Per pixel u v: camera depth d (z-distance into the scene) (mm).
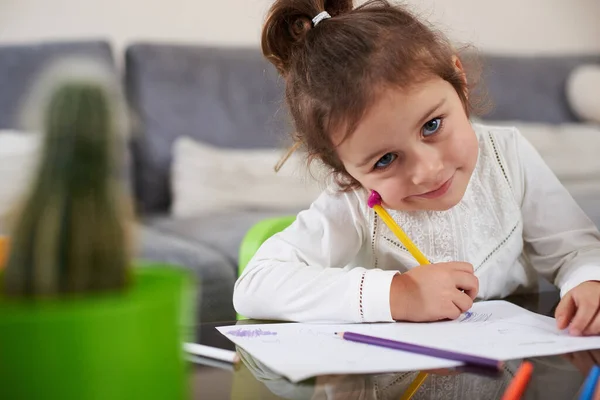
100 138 411
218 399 566
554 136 2617
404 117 835
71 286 417
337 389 586
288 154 1089
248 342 735
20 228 413
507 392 570
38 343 406
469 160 886
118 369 420
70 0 2539
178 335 462
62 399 412
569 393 571
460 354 658
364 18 912
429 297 819
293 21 1004
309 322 847
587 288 818
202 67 2504
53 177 407
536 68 2875
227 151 2434
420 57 862
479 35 2967
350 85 848
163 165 2404
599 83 2787
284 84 1048
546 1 3045
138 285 457
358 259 1062
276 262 935
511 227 1046
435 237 1029
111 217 423
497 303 893
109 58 2414
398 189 877
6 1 2477
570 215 1044
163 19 2637
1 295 424
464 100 926
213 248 1880
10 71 2293
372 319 826
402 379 609
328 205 1027
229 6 2686
